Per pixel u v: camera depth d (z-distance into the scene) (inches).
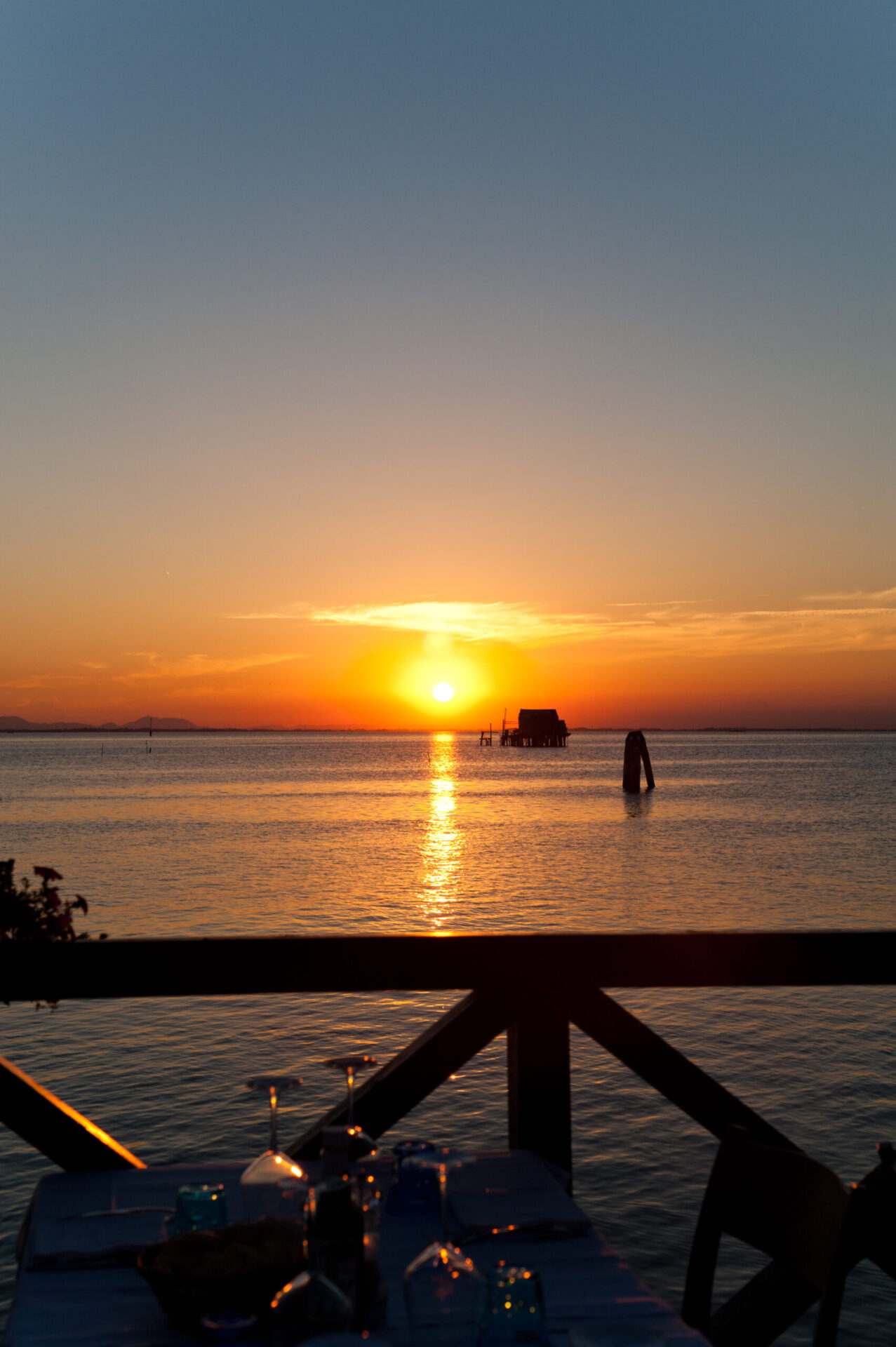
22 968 124.5
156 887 1045.8
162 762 5890.8
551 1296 75.4
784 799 2583.7
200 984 126.3
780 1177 91.2
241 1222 81.1
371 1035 480.1
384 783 3548.2
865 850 1432.1
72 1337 68.5
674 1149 350.6
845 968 132.6
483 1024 126.7
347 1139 75.0
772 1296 114.7
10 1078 116.9
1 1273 267.7
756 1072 430.3
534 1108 126.4
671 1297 264.5
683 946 129.9
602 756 7391.7
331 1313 61.8
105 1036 477.7
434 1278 69.4
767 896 1008.2
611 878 1137.4
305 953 127.0
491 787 3284.9
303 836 1627.7
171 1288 67.6
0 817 1984.5
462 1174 100.5
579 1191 322.7
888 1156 85.6
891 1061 441.4
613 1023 128.0
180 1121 377.1
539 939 128.2
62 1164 116.3
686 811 2203.5
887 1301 269.4
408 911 912.3
